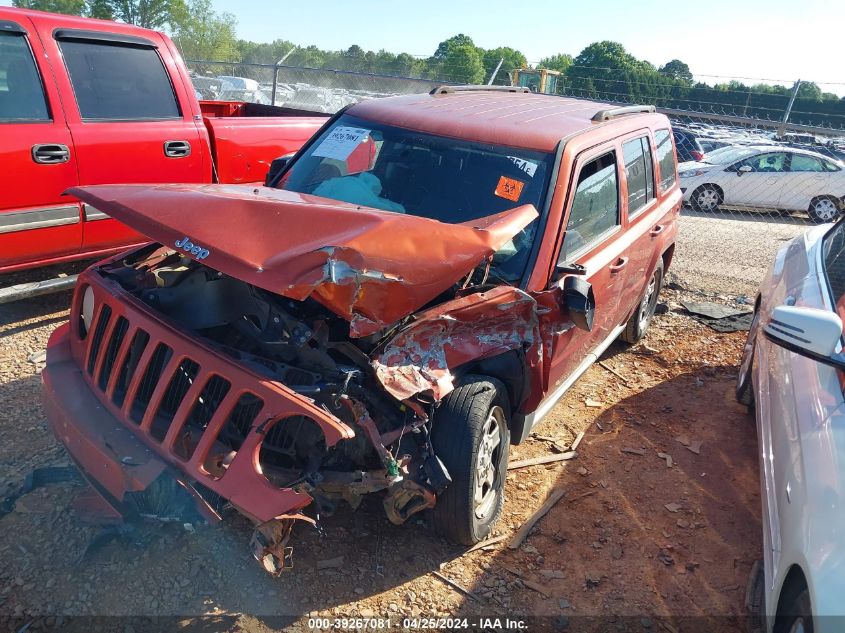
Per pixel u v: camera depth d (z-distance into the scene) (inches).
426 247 115.0
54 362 135.5
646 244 205.5
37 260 208.1
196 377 113.3
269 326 126.3
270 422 106.3
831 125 641.0
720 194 551.2
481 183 155.3
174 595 120.0
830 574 87.7
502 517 151.7
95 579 121.3
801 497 104.6
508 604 128.0
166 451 112.6
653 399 213.9
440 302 130.7
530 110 185.6
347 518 143.6
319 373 117.6
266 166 266.2
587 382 222.5
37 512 134.6
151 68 231.1
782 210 566.9
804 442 112.9
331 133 182.4
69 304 230.8
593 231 170.7
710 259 376.8
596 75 707.4
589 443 186.2
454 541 138.0
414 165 162.9
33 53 200.2
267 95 765.3
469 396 128.9
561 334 147.8
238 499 104.8
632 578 138.3
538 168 153.6
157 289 135.6
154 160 227.1
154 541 130.3
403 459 117.3
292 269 103.5
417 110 179.2
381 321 112.3
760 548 150.7
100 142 211.2
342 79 716.0
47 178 200.4
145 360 118.8
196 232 113.0
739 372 218.7
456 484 127.0
